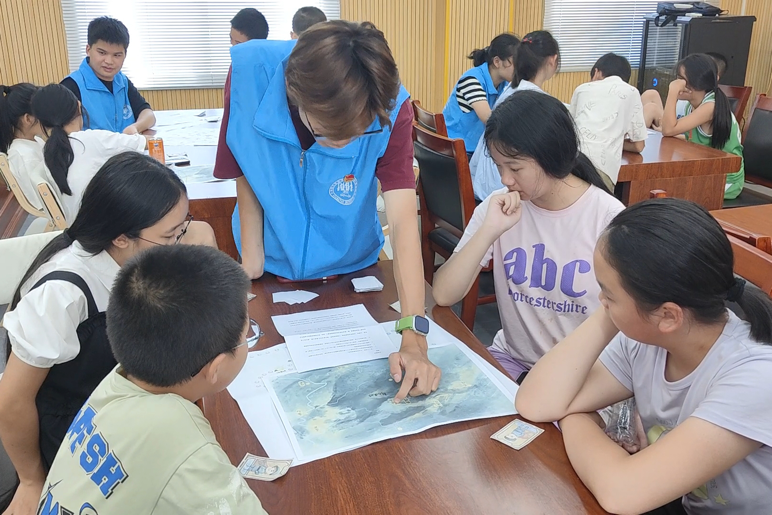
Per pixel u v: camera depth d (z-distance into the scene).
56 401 1.34
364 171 1.50
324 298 1.56
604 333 1.14
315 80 1.08
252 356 1.29
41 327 1.22
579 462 0.98
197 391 0.97
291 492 0.93
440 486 0.94
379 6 5.23
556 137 1.40
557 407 1.10
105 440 0.90
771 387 0.95
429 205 2.91
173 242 1.32
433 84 5.53
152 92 5.14
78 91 3.69
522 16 5.56
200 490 0.84
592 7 5.66
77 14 4.81
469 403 1.14
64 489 0.92
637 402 1.20
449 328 1.44
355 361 1.27
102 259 1.29
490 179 3.07
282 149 1.47
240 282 0.96
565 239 1.56
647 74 5.64
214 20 5.06
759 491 1.03
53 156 2.55
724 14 5.54
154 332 0.90
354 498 0.92
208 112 4.33
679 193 3.02
